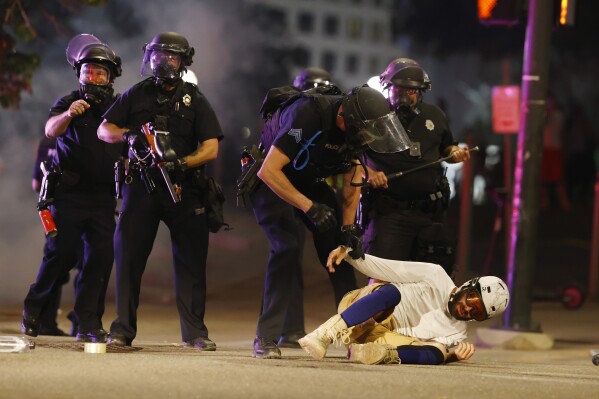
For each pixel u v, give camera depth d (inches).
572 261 2677.2
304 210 1057.5
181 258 1211.2
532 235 1619.1
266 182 1059.3
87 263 1249.4
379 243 1254.9
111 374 935.0
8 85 2048.5
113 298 2092.8
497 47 4682.6
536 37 1605.6
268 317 1122.7
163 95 1171.3
